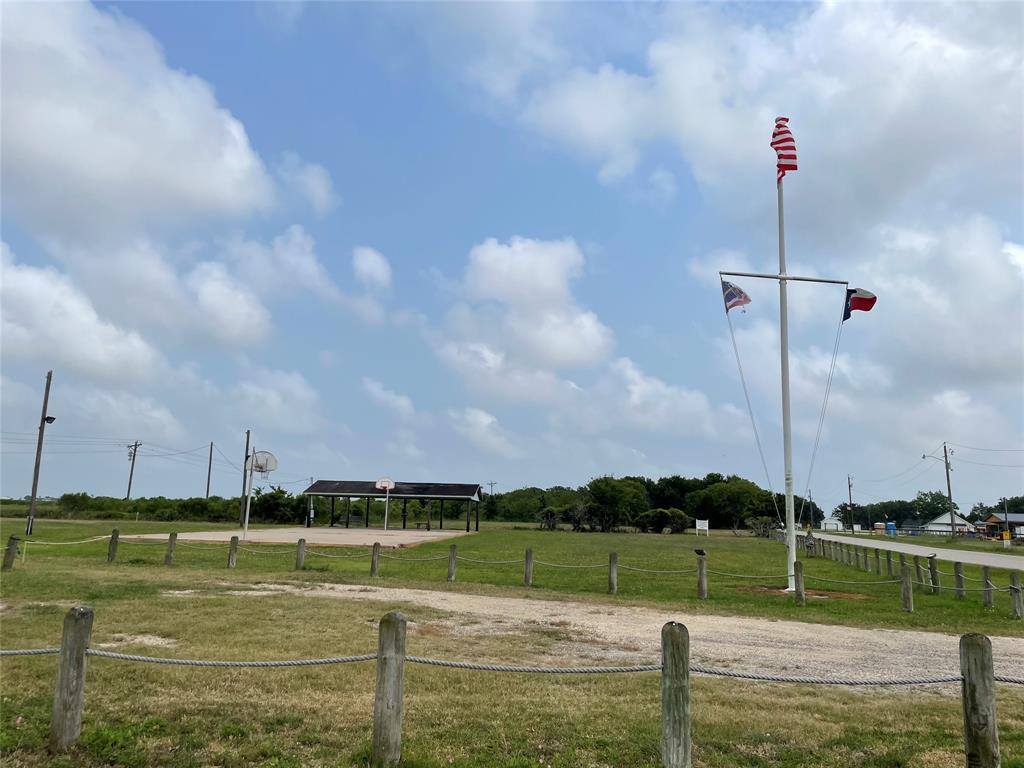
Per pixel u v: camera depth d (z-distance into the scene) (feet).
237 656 31.22
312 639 35.37
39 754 19.70
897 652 37.93
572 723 23.41
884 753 21.20
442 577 69.51
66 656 20.15
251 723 22.57
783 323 67.41
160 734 21.44
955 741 22.34
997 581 76.89
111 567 68.64
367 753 19.88
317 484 202.90
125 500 242.37
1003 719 25.18
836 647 38.96
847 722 24.34
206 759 19.75
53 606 43.01
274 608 44.98
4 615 40.14
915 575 73.31
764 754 21.13
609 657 34.55
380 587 59.88
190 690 26.12
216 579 60.95
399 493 196.34
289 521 228.43
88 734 20.79
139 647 32.68
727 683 30.25
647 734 22.34
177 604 45.34
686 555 113.39
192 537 124.16
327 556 87.92
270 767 19.21
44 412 133.49
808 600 58.90
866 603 57.98
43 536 116.06
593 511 239.09
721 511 298.35
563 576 74.79
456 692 27.35
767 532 236.84
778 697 27.76
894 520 483.10
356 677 28.73
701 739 22.16
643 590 63.77
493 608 49.85
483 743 21.33
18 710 23.24
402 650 19.51
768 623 46.93
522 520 309.63
